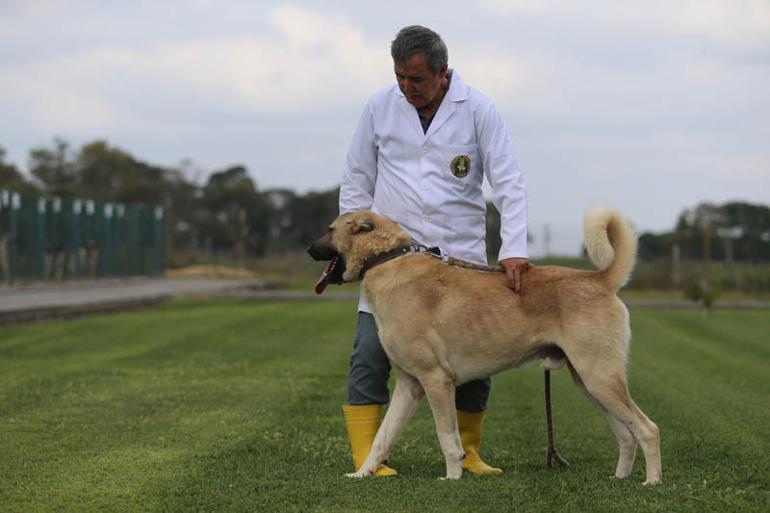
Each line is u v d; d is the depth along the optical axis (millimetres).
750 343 15180
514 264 5734
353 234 5973
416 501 5047
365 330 6184
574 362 5523
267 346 14609
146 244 38750
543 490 5277
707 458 6297
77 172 59125
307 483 5547
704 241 35312
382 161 6320
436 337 5680
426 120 6191
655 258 39344
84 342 14977
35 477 5723
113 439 7020
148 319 19609
